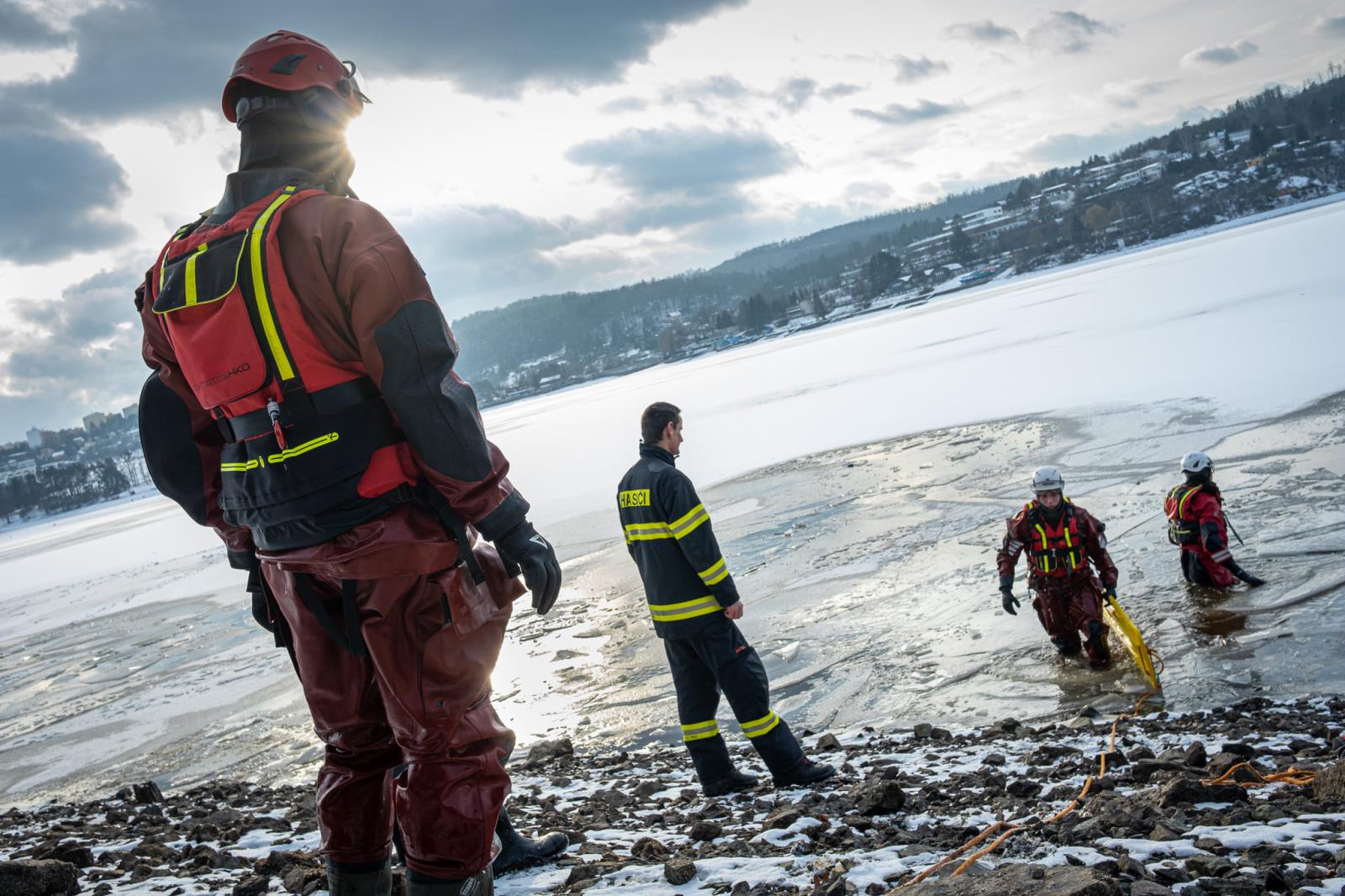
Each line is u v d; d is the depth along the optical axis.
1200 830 3.57
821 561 14.87
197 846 4.78
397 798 2.19
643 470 6.09
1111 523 13.51
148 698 15.41
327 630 2.23
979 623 10.84
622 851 4.30
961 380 36.41
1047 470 9.32
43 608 32.44
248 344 2.02
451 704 2.16
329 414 2.03
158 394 2.32
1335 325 27.08
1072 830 3.68
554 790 6.69
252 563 2.46
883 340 83.62
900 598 12.23
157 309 2.11
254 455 2.08
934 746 7.20
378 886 2.48
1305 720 6.55
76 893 4.02
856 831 4.26
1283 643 8.61
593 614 14.27
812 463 24.64
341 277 2.00
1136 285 71.75
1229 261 72.69
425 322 2.01
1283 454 14.88
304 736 11.72
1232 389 21.05
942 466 20.33
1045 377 31.14
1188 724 7.02
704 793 6.15
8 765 13.38
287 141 2.24
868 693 9.52
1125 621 8.61
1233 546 11.34
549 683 11.48
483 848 2.18
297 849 4.60
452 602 2.14
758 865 3.58
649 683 10.93
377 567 2.05
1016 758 6.35
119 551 54.66
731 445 31.47
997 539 14.02
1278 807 3.82
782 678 10.33
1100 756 5.62
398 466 2.08
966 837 3.82
